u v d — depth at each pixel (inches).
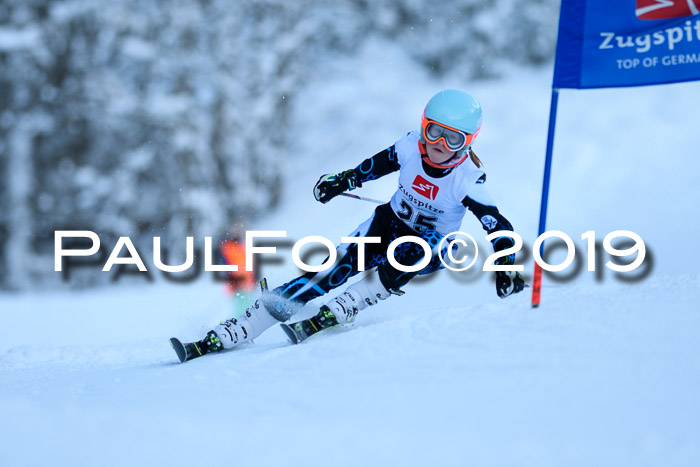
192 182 1818.4
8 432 222.8
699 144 1717.5
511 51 2285.9
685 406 217.3
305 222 1764.3
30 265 1828.2
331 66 2192.4
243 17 1815.9
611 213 1471.5
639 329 294.4
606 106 1968.5
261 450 204.2
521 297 391.5
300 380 286.7
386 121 2172.7
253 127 1852.9
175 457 200.1
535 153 1813.5
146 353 529.7
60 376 424.8
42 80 1893.5
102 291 1408.7
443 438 207.0
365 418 228.1
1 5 1819.6
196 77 1782.7
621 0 368.2
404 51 2381.9
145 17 1768.0
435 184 402.6
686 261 1143.0
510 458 192.1
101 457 200.5
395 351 310.8
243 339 419.8
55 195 1937.7
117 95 1802.4
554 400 231.0
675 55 359.6
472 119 379.6
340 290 845.2
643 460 187.5
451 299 863.7
